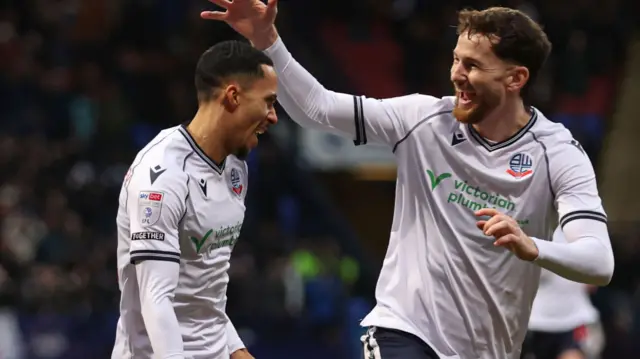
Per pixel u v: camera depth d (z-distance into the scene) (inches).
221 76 254.4
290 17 1036.5
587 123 992.2
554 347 454.3
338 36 1066.7
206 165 257.0
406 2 1091.3
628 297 769.6
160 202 245.0
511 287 267.0
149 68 906.1
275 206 850.1
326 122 276.2
